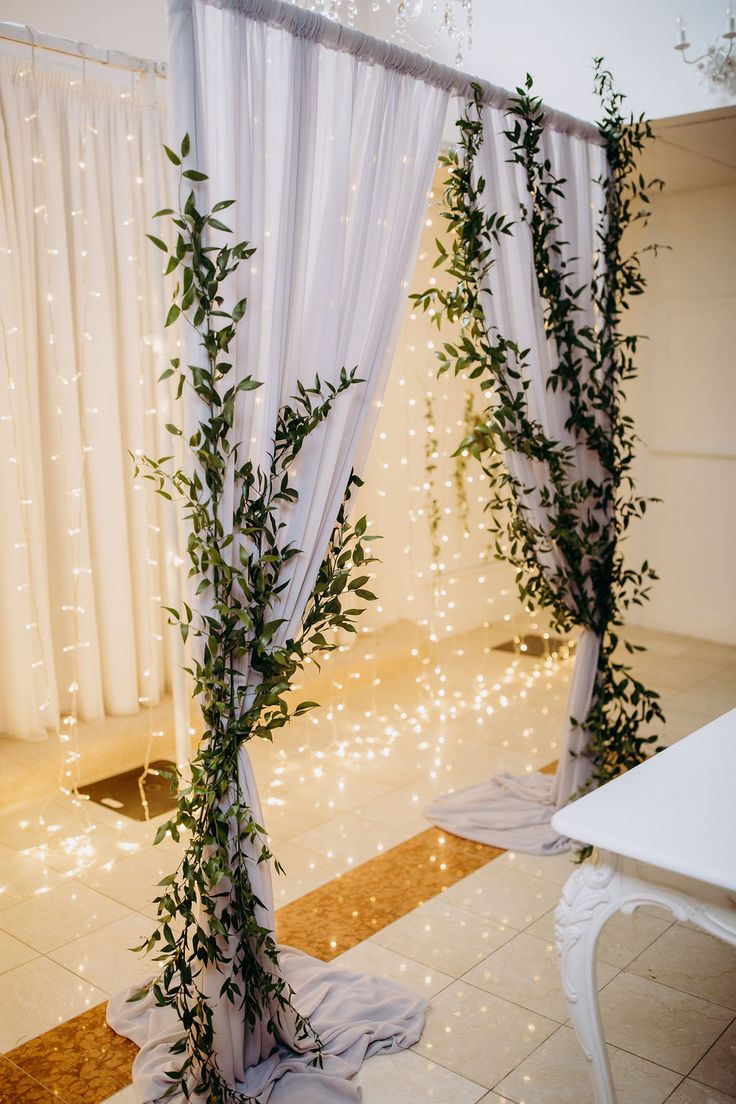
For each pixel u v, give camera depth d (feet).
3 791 13.03
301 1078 7.98
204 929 7.89
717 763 7.75
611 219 11.84
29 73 12.51
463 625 21.36
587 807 6.98
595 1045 7.06
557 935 7.10
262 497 7.57
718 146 15.02
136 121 13.50
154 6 14.23
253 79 7.34
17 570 13.14
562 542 11.59
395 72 8.34
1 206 12.34
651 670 18.52
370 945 9.98
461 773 14.32
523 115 10.21
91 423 13.78
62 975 9.57
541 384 10.95
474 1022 8.75
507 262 10.55
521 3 13.69
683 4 12.51
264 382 7.56
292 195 7.61
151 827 12.67
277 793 13.73
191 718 14.75
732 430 19.48
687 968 9.52
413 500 19.95
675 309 19.88
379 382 8.61
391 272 8.55
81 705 14.38
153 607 14.79
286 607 7.98
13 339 12.60
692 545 20.40
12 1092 7.95
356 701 17.43
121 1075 8.13
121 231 13.73
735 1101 7.68
